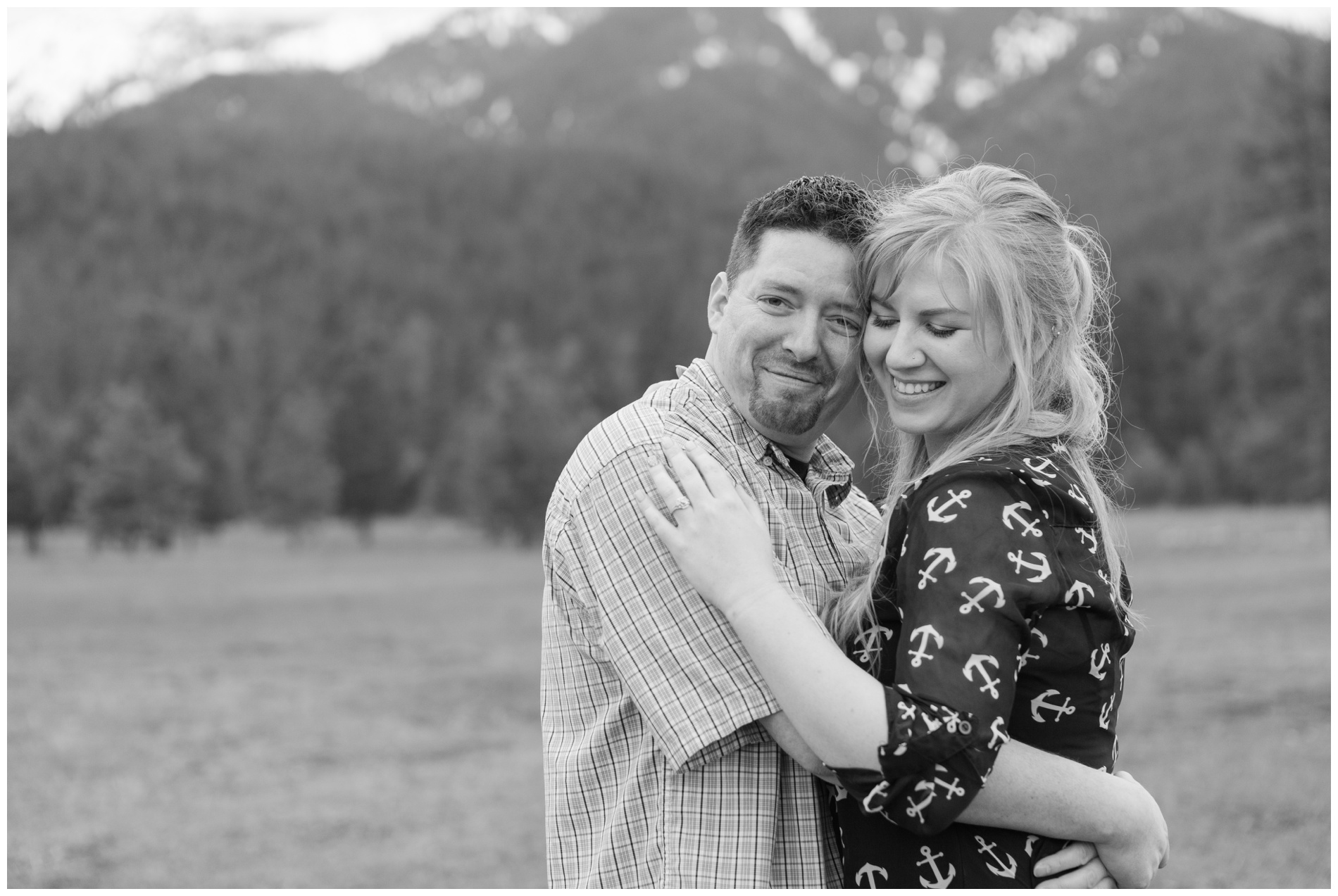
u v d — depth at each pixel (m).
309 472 72.94
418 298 139.50
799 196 2.15
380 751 12.51
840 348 2.14
